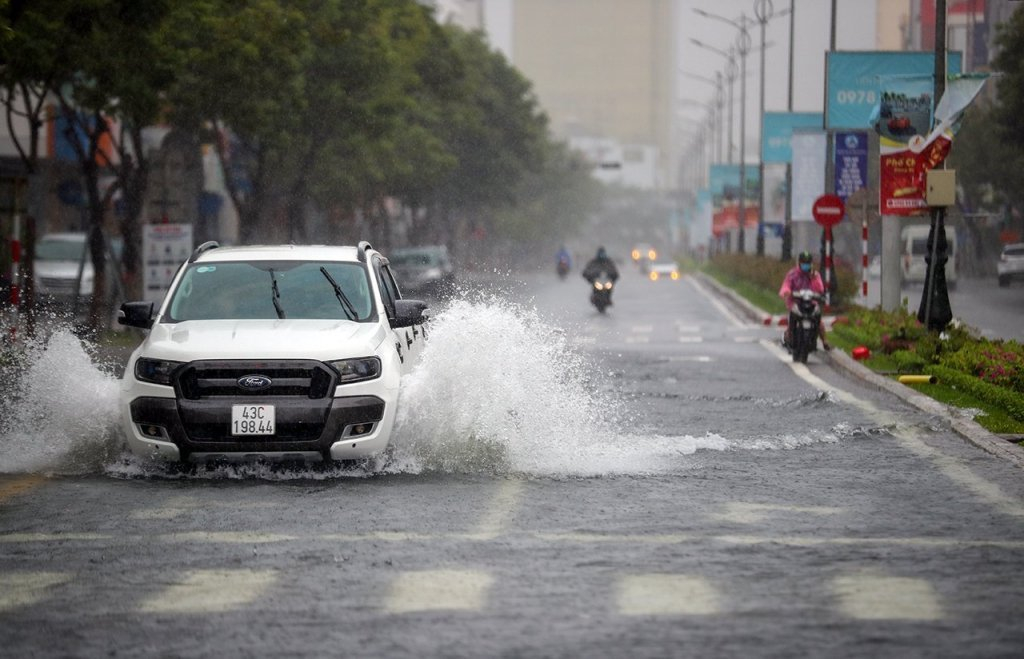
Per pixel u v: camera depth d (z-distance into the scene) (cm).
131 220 8731
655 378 5491
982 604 1858
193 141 10350
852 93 8775
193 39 8762
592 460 3162
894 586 1961
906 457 3291
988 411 4069
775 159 13462
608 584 1980
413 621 1781
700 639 1686
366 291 3253
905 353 5653
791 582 1989
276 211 13225
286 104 10269
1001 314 10669
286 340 2989
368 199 15938
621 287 18662
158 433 2956
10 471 3023
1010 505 2644
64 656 1645
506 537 2322
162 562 2150
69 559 2178
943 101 6203
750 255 16750
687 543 2270
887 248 8462
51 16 6475
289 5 9069
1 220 7575
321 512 2558
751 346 7569
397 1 12975
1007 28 16875
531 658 1612
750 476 2986
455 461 3072
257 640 1700
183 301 3225
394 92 11381
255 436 2920
